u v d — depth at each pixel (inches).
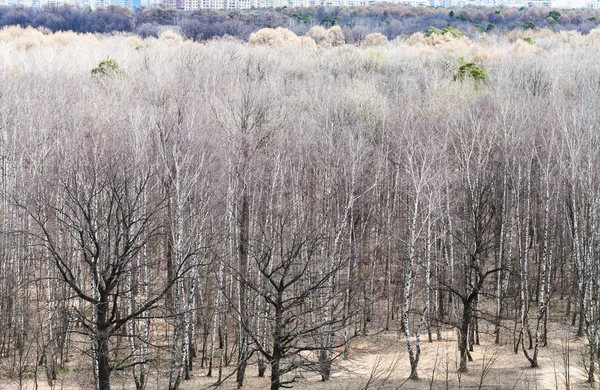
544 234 2298.2
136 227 1899.6
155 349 2107.5
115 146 2082.9
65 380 1872.5
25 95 2773.1
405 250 2388.0
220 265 1959.9
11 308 1973.4
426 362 2073.1
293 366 1594.5
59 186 1989.4
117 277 1550.2
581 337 2230.6
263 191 2229.3
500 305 2233.0
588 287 2172.7
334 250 1974.7
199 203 1946.4
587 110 2564.0
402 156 2615.7
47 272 2078.0
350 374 1973.4
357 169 2272.4
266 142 2437.3
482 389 1791.3
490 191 2233.0
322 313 1921.8
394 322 2477.9
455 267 2391.7
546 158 2532.0
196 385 1871.3
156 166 1973.4
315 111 3078.2
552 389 1791.3
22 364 1932.8
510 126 2632.9
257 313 1894.7
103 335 1480.1
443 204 2401.6
